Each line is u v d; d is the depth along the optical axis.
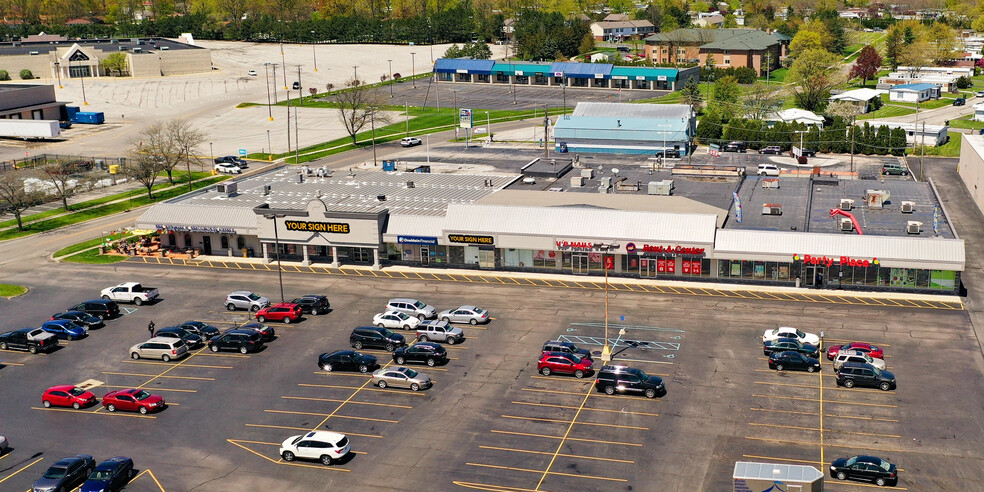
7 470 78.00
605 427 81.75
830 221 127.38
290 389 92.25
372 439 81.12
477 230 127.69
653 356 97.12
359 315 112.94
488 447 78.81
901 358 94.94
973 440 77.69
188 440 82.44
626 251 122.38
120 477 74.25
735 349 98.44
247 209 138.50
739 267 120.69
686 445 78.12
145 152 191.50
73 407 90.06
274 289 124.19
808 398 86.44
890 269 115.44
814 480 64.06
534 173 161.75
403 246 133.75
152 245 146.12
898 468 73.56
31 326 113.25
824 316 107.31
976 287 116.38
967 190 170.88
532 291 120.00
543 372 93.44
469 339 103.81
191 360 101.12
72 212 172.50
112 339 108.31
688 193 144.50
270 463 77.75
